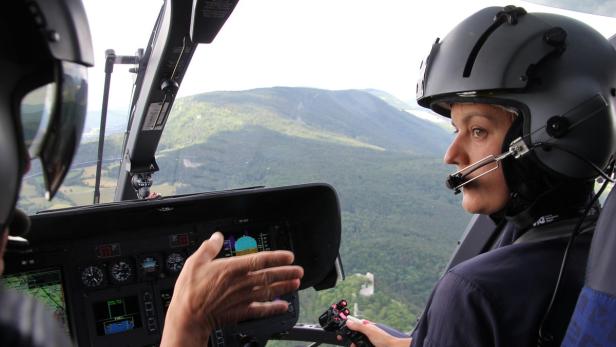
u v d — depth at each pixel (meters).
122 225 2.36
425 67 1.48
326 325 2.06
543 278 1.23
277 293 1.01
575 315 1.04
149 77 2.65
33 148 0.62
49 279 2.27
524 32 1.32
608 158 1.35
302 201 2.64
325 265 2.64
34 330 0.51
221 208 2.53
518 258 1.27
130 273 2.40
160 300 2.44
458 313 1.25
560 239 1.30
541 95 1.28
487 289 1.23
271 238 2.66
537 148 1.29
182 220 2.49
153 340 2.41
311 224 2.65
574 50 1.32
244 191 2.45
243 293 0.99
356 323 2.03
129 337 2.38
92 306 2.33
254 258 0.99
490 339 1.23
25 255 2.22
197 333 0.99
